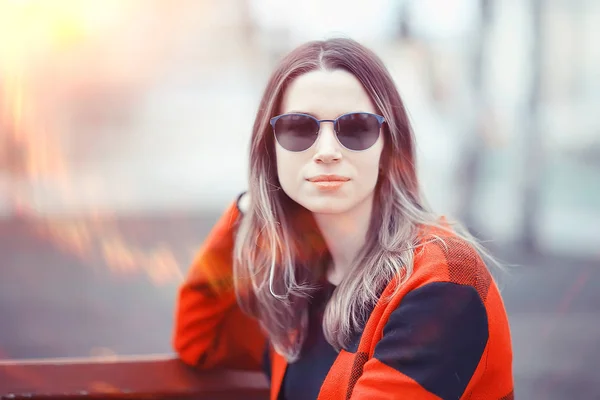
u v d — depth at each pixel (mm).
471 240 1632
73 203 13938
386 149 1556
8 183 14945
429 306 1299
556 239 10117
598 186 14273
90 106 19672
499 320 1350
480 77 10062
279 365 1667
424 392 1259
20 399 1656
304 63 1502
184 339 1786
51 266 8961
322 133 1460
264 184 1632
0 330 6102
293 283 1616
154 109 21969
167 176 18438
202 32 15516
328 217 1584
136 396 1724
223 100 21797
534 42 9805
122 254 9539
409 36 10492
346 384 1426
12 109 15273
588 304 6738
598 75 11602
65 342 5719
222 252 1805
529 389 4512
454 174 10258
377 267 1471
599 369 4879
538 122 9797
